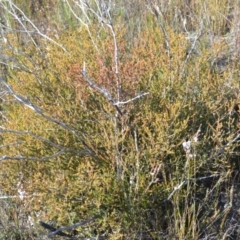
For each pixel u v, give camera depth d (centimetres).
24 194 234
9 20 396
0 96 286
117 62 241
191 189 238
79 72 249
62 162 243
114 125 231
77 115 249
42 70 281
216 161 239
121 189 224
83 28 331
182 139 240
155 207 229
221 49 300
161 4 389
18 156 228
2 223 237
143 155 229
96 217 228
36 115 255
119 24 352
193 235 208
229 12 413
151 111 249
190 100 249
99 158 236
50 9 430
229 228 219
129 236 223
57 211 229
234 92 272
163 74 273
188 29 389
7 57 302
